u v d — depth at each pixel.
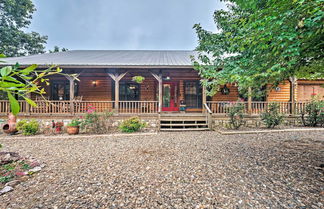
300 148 3.92
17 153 3.65
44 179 2.52
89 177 2.57
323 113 7.04
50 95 8.96
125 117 7.23
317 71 3.02
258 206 1.85
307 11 1.81
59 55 9.75
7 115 7.00
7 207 1.87
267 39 2.07
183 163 3.10
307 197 1.99
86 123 6.32
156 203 1.93
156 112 7.60
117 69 7.27
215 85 4.28
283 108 7.57
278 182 2.35
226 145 4.30
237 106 6.89
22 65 6.59
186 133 6.04
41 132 6.33
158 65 6.92
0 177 2.50
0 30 15.04
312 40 2.03
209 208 1.84
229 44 3.82
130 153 3.74
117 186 2.30
